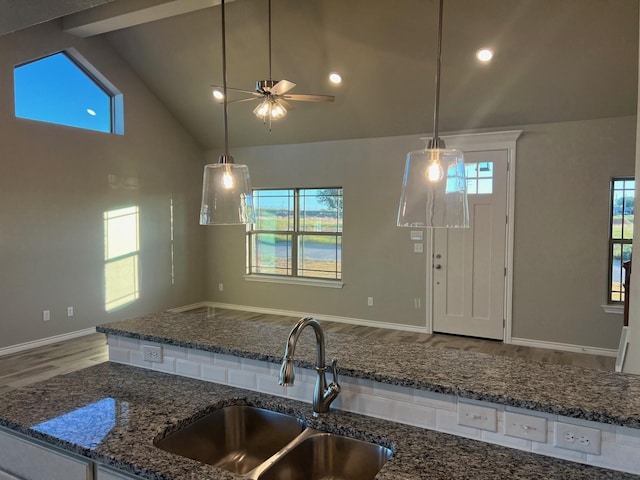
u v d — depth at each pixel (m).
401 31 4.18
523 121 4.86
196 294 7.01
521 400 1.18
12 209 4.54
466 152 5.20
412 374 1.37
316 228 6.31
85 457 1.22
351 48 4.50
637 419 1.05
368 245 5.83
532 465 1.11
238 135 6.41
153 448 1.19
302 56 4.75
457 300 5.36
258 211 6.77
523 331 5.04
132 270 5.87
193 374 1.75
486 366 1.45
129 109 5.73
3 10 2.25
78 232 5.18
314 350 1.61
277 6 4.23
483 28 3.93
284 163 6.39
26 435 1.33
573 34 3.80
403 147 5.55
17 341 4.62
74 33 4.92
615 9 3.51
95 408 1.45
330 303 6.14
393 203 5.64
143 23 4.89
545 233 4.88
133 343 1.90
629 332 2.55
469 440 1.24
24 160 4.63
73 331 5.15
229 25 4.59
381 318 5.80
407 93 4.91
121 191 5.68
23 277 4.66
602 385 1.28
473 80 4.51
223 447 1.52
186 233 6.75
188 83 5.65
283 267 6.61
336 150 5.99
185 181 6.68
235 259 6.86
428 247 5.46
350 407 1.43
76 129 5.14
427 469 1.09
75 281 5.16
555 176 4.79
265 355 1.56
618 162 4.52
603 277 4.64
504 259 5.08
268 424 1.51
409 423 1.34
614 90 4.23
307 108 5.57
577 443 1.12
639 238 2.23
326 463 1.35
